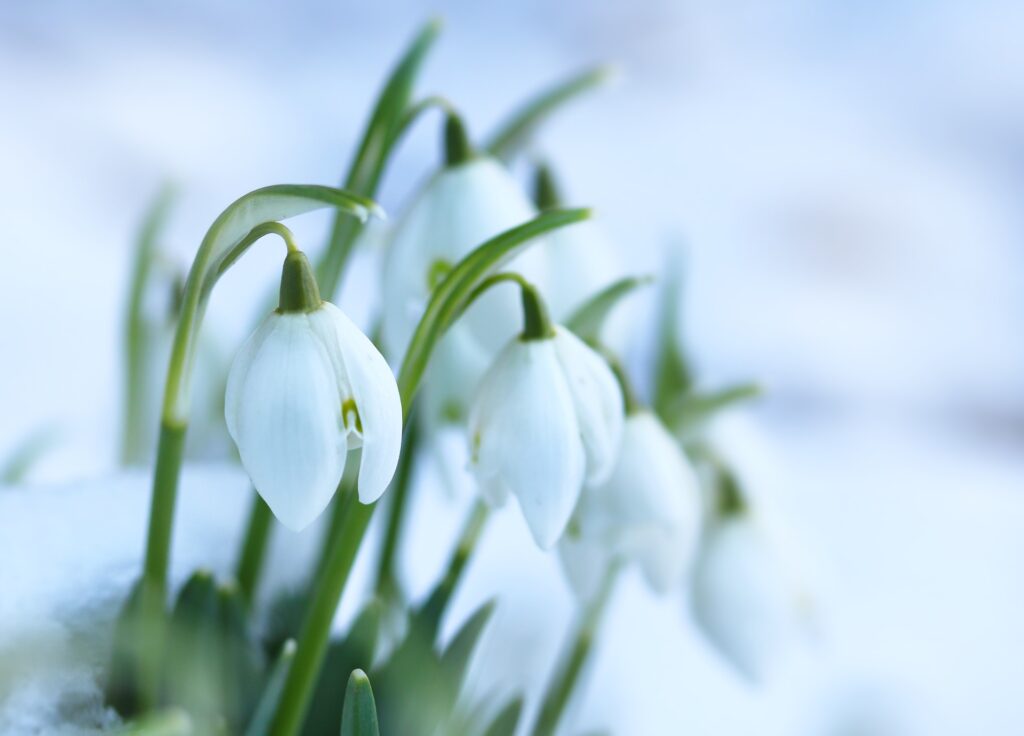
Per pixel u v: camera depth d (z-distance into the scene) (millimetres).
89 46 1245
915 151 1328
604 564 386
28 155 1114
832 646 638
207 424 420
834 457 1014
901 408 1091
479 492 362
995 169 1307
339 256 373
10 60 1186
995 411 1097
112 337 875
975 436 1078
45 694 349
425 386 392
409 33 1342
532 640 422
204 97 1221
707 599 422
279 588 385
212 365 419
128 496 384
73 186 1097
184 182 430
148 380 416
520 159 403
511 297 369
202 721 355
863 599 738
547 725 404
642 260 1176
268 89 1267
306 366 325
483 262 340
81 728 347
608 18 1377
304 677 350
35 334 871
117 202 1098
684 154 1298
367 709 334
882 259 1215
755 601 420
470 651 369
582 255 389
